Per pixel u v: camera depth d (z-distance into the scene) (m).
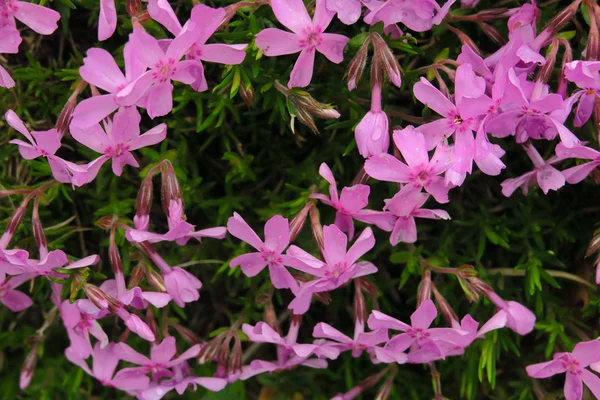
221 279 0.38
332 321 0.38
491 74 0.33
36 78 0.36
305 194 0.35
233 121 0.36
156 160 0.35
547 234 0.37
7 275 0.34
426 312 0.33
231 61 0.32
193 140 0.37
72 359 0.35
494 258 0.37
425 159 0.32
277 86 0.34
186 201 0.36
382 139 0.33
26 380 0.36
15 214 0.34
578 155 0.33
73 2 0.35
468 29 0.36
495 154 0.33
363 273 0.33
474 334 0.33
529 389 0.37
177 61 0.32
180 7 0.36
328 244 0.33
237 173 0.36
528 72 0.33
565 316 0.36
